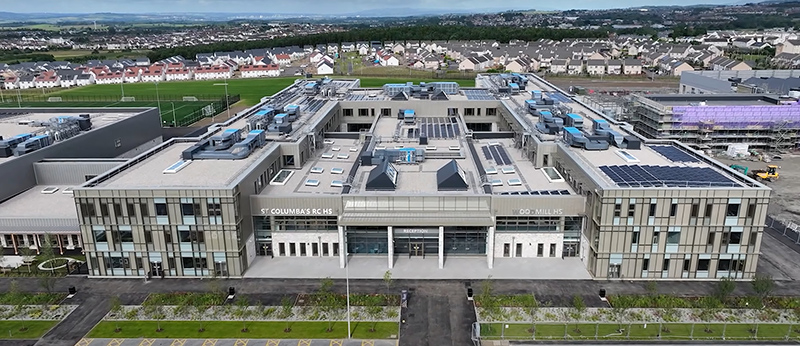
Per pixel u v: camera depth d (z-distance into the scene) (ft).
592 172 236.02
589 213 232.12
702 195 214.07
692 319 199.62
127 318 203.62
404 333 192.95
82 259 252.42
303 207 242.99
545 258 248.93
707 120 424.05
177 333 193.67
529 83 513.45
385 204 240.53
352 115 423.64
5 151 298.56
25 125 371.97
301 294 219.41
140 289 225.15
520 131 327.47
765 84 556.92
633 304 208.23
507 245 248.93
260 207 243.81
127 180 238.68
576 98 419.33
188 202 222.89
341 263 239.71
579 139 278.05
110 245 231.30
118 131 380.37
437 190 250.57
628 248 223.51
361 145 338.95
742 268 225.97
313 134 316.40
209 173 246.06
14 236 260.21
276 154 283.59
